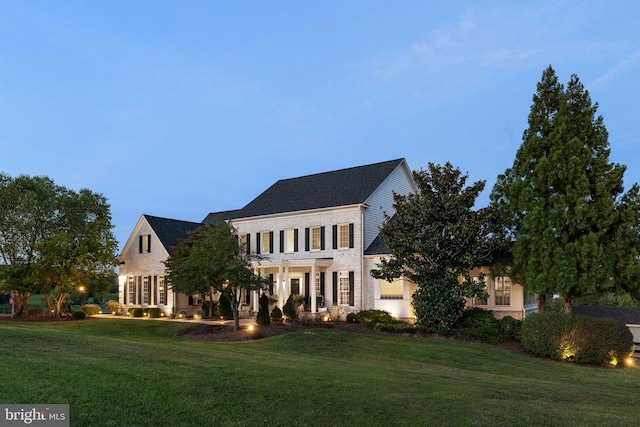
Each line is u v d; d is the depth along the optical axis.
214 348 16.80
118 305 37.72
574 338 18.17
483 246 21.83
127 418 7.11
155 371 10.09
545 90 22.38
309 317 27.30
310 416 7.79
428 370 14.87
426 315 22.38
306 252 31.06
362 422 7.65
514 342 21.09
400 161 32.16
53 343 13.95
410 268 23.62
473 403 9.36
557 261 19.89
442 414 8.34
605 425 8.32
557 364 17.78
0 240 32.09
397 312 26.75
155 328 26.72
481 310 22.97
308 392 9.20
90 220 35.25
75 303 55.69
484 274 23.70
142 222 37.38
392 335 21.97
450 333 21.77
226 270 22.77
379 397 9.23
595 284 19.34
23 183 33.19
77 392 8.09
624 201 19.98
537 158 21.92
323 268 30.19
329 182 33.44
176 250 31.08
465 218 21.89
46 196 33.44
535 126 22.30
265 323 25.08
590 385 14.23
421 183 23.48
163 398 8.15
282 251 32.25
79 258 31.58
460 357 17.69
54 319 32.50
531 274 20.52
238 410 7.85
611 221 19.38
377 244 28.77
